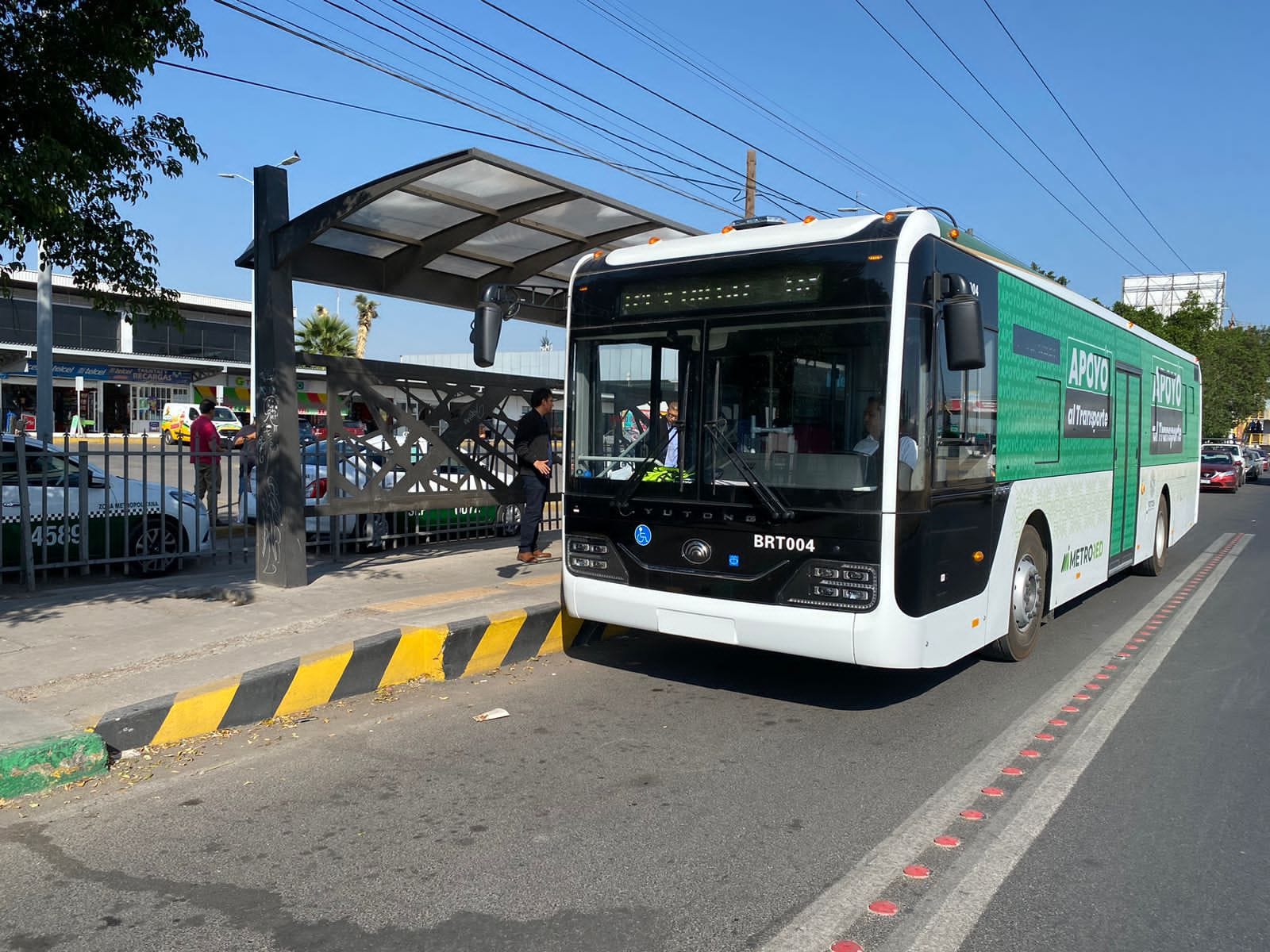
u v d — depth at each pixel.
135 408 42.59
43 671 5.98
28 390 39.72
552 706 6.41
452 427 10.70
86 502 8.83
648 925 3.57
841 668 7.50
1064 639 8.66
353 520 10.90
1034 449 7.61
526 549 10.15
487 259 10.24
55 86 7.03
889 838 4.37
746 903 3.75
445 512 11.85
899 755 5.50
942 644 6.02
